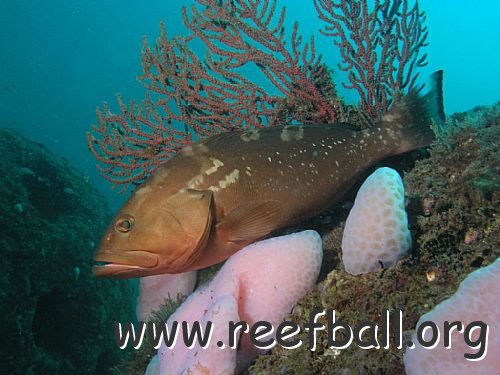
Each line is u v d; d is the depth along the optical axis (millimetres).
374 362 452
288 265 545
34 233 1594
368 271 521
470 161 623
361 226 516
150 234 624
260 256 557
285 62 901
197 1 918
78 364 1652
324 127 747
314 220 783
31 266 1511
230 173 654
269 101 921
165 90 959
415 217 576
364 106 948
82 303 1710
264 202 665
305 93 908
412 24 928
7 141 2223
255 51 907
